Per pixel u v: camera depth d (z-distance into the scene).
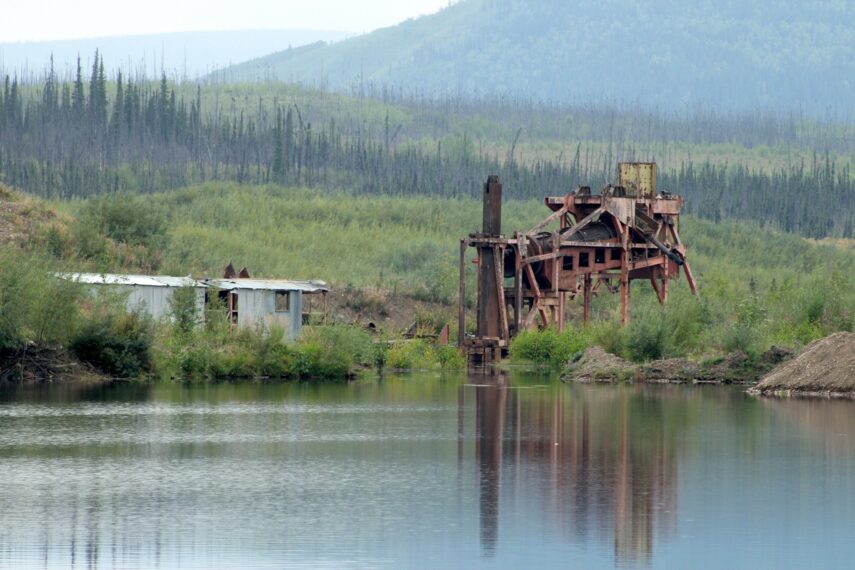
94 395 151.62
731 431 122.19
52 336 171.12
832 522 82.44
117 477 96.00
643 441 115.62
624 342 199.88
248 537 77.88
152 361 176.62
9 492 90.12
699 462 103.88
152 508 85.38
